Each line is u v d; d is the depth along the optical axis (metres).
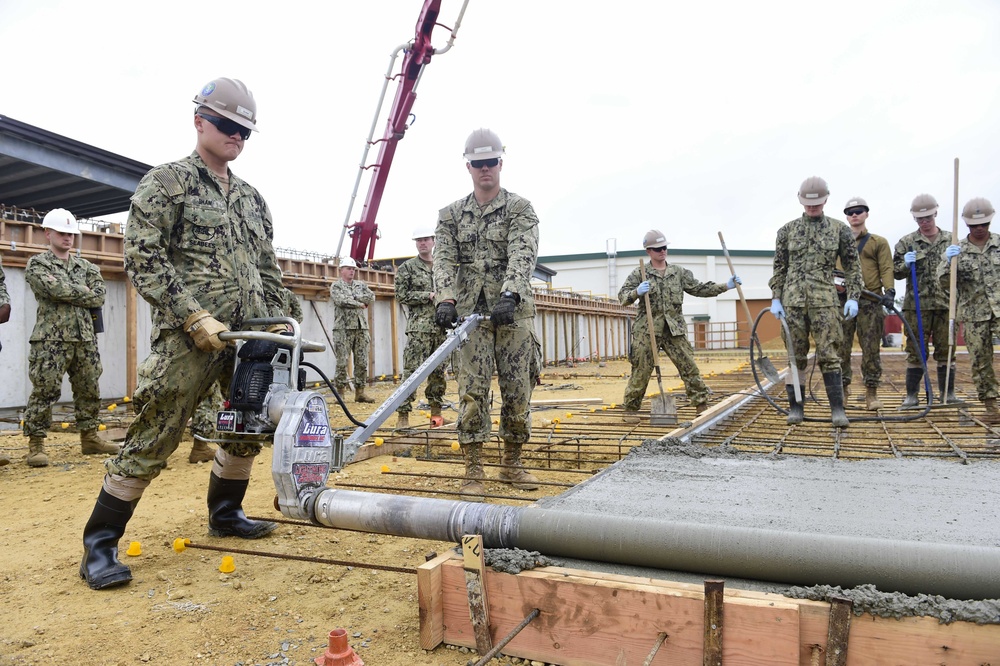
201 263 2.72
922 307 6.75
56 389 5.48
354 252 20.17
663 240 6.56
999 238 5.88
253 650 2.10
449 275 3.93
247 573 2.80
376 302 15.14
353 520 2.36
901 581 1.77
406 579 2.71
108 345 9.91
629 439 5.52
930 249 6.61
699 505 2.98
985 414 5.98
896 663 1.66
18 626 2.30
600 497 3.18
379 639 2.16
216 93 2.73
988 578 1.70
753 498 3.14
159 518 3.67
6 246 8.66
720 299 41.25
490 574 2.04
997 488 3.35
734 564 1.95
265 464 5.45
